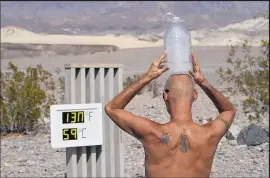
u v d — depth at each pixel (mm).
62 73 58000
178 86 4727
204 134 4668
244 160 14781
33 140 18891
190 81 4770
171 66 4789
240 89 21922
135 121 4730
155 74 4750
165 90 4797
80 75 10711
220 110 4914
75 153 10734
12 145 17969
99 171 11023
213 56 75938
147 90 35812
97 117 10523
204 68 57188
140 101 30250
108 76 10875
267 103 20141
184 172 4598
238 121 20406
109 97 10875
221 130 4730
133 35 146875
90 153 10891
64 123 10305
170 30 4855
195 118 21938
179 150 4625
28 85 20812
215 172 13398
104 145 11008
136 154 16062
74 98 10758
